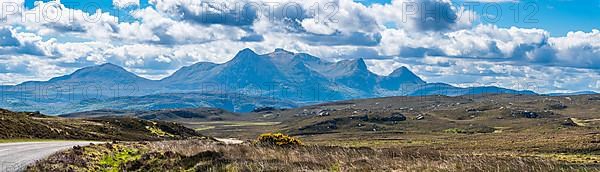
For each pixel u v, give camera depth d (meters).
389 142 147.50
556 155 69.19
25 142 52.78
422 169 27.20
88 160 32.72
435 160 31.28
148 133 108.19
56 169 27.17
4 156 34.12
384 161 30.47
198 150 40.22
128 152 40.81
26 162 30.19
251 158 31.91
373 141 160.62
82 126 94.06
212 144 49.44
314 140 197.12
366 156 34.28
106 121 107.75
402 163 29.38
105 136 86.00
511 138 138.12
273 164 28.59
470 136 179.12
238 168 27.50
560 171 29.38
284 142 50.09
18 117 74.38
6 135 60.06
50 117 102.62
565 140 93.25
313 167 27.97
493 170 26.70
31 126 71.38
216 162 30.14
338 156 33.31
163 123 120.31
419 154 37.53
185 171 29.47
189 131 126.88
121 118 116.25
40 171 26.30
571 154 71.19
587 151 73.00
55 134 73.25
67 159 31.12
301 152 37.66
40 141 57.00
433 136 197.00
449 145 112.12
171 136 110.12
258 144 47.44
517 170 27.23
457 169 27.05
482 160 30.89
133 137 95.19
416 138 179.75
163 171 30.12
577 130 186.38
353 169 27.48
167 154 36.38
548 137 123.69
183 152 38.50
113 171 31.08
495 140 127.75
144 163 33.38
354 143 143.38
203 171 28.42
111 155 37.56
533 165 30.05
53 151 38.53
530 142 99.44
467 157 34.53
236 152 36.12
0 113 70.75
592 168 35.41
